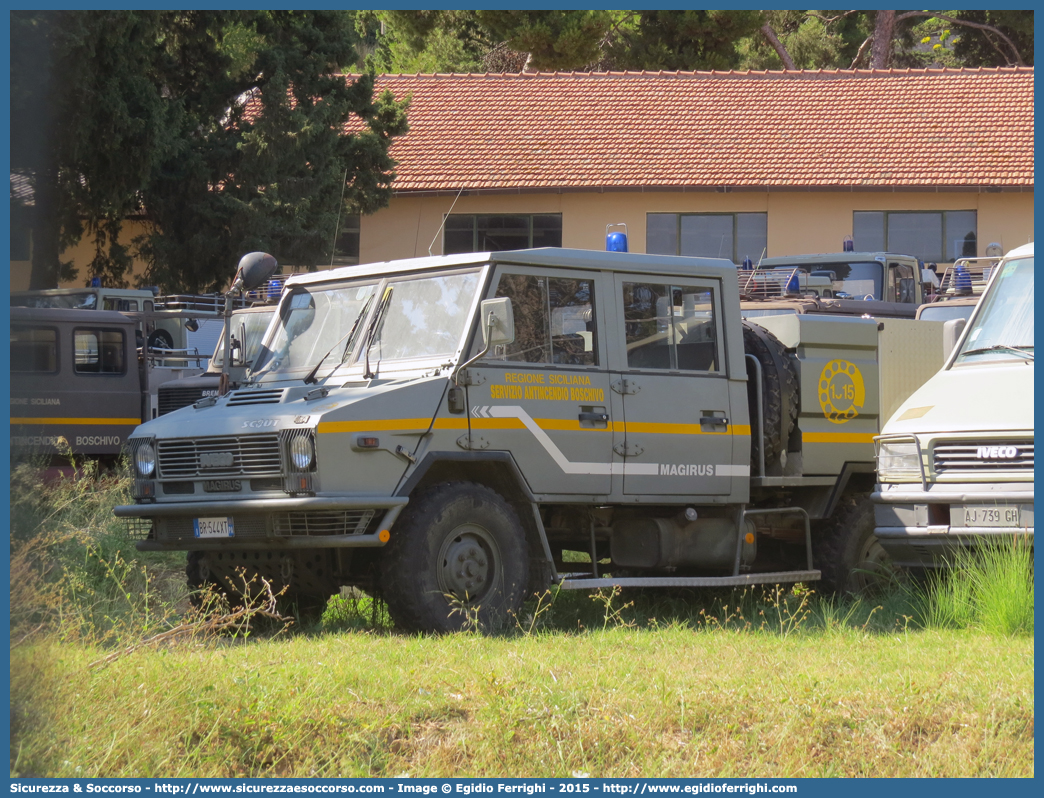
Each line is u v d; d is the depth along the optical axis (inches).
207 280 1269.7
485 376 428.5
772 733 281.3
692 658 365.4
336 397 416.8
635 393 465.7
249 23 1239.5
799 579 505.0
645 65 1876.2
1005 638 394.0
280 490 402.9
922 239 1470.2
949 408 453.4
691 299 490.6
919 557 461.7
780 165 1485.0
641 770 263.1
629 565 487.8
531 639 397.7
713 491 484.7
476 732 278.8
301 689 298.7
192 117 1214.9
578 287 460.8
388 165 1359.5
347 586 452.1
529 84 1699.1
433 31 1900.8
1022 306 486.3
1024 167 1450.5
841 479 534.9
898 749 276.2
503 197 1497.3
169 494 431.5
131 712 270.8
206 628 406.3
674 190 1467.8
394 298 459.2
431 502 410.9
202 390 819.4
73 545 479.2
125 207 1175.0
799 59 2167.8
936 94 1620.3
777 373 515.5
